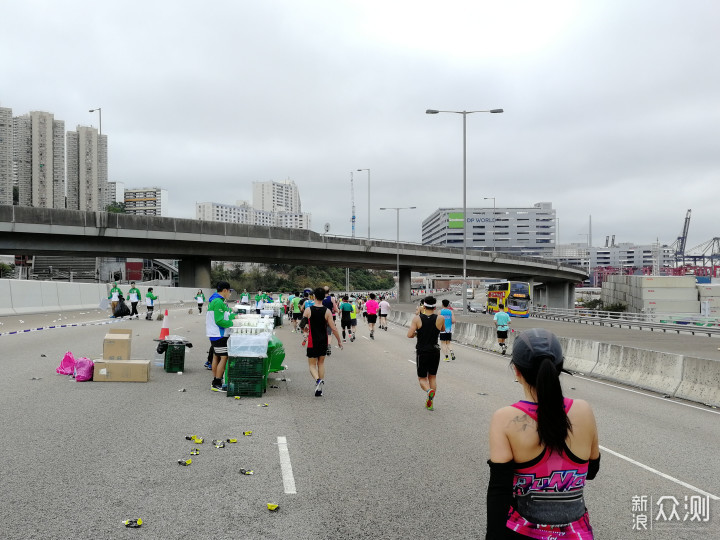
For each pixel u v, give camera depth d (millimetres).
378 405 10320
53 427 7852
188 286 72062
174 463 6418
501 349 22766
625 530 4992
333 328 11102
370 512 5113
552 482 2412
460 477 6168
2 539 4332
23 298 32625
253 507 5176
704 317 47656
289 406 9969
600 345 16984
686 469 6941
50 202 149625
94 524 4680
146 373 11938
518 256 95750
